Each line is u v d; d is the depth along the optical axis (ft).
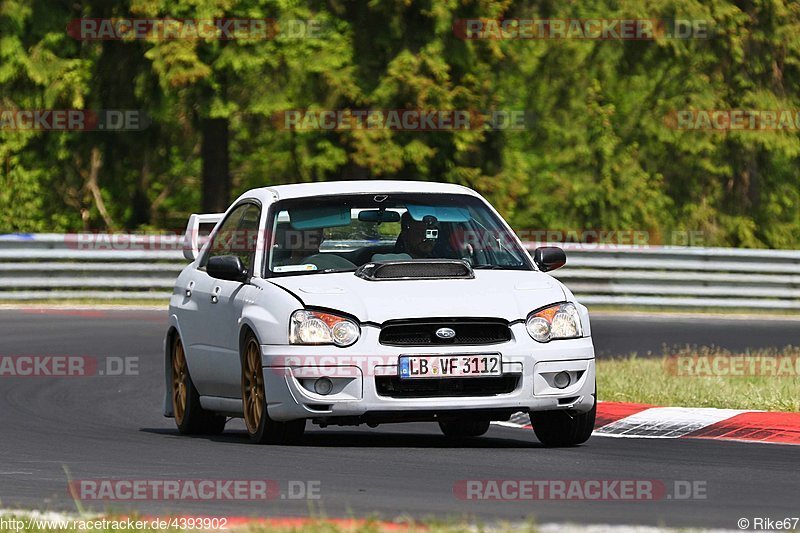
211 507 74.54
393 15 299.79
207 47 292.81
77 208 358.64
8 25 314.96
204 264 119.55
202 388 114.21
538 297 101.45
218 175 330.54
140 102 316.19
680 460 94.38
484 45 306.96
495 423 129.90
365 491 79.36
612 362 164.76
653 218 393.50
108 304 248.93
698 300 264.52
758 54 387.55
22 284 247.29
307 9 300.81
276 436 101.65
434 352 97.14
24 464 94.48
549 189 392.06
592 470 88.53
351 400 96.99
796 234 414.41
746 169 402.52
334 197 110.63
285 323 99.04
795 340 211.00
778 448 103.81
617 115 398.83
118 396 149.48
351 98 298.15
